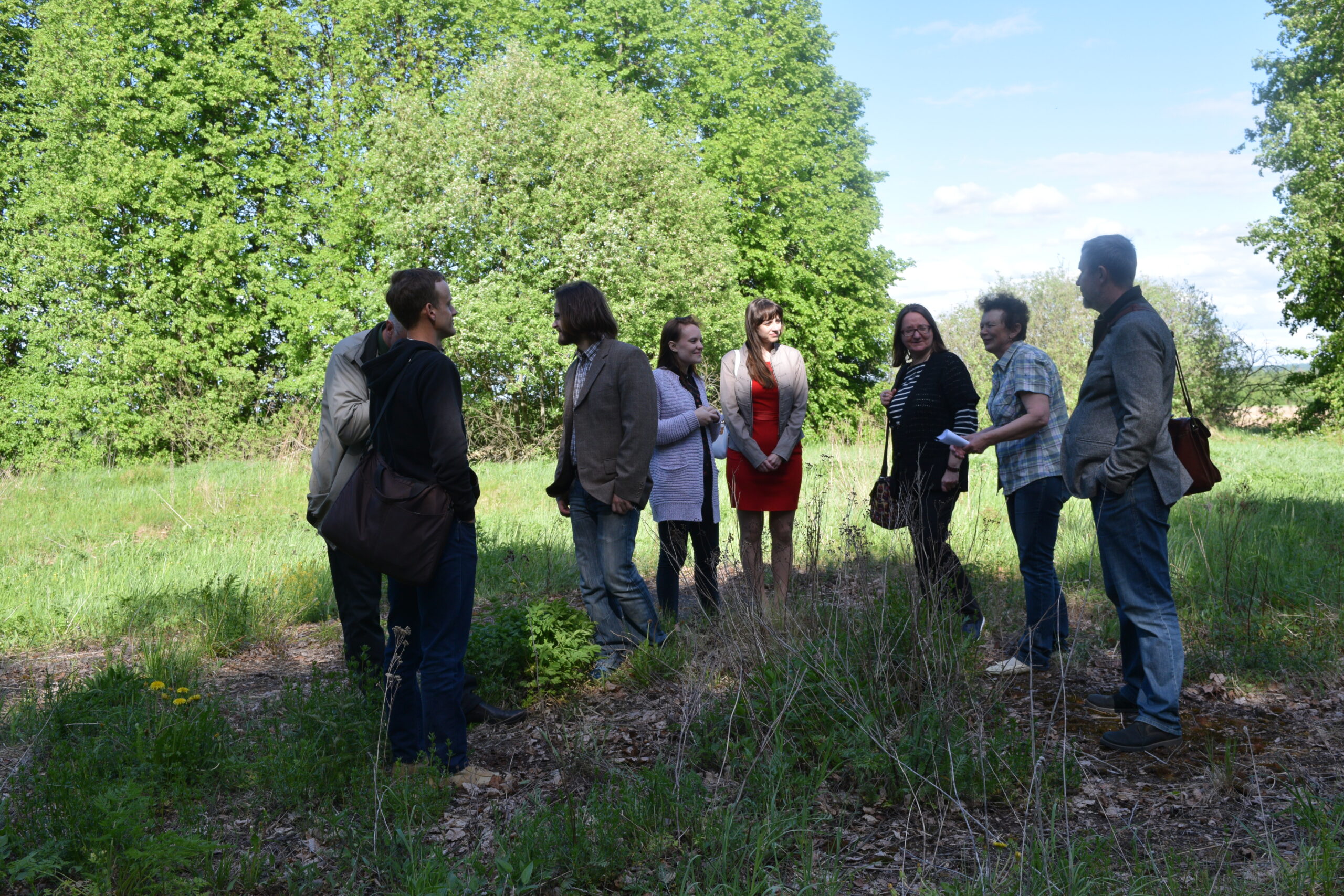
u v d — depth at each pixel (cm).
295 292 2142
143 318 2061
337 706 370
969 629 452
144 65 2031
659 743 349
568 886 249
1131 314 330
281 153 2206
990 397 438
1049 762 310
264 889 261
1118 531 336
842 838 278
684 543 485
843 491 766
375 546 301
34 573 757
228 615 576
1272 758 323
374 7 2141
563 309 437
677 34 2392
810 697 340
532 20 2345
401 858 269
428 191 2041
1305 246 2223
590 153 2036
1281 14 2330
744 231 2612
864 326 2809
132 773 319
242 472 1462
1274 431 2467
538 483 1340
